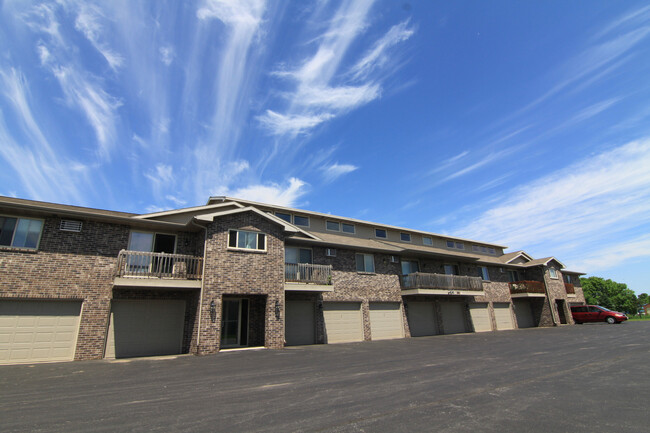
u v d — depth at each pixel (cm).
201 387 747
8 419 539
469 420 517
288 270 1719
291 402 617
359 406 589
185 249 1555
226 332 1564
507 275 3041
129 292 1397
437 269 2516
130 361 1182
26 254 1248
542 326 3033
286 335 1709
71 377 889
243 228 1553
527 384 747
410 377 828
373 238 2542
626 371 884
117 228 1438
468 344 1580
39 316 1240
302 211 2209
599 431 474
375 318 2055
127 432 480
